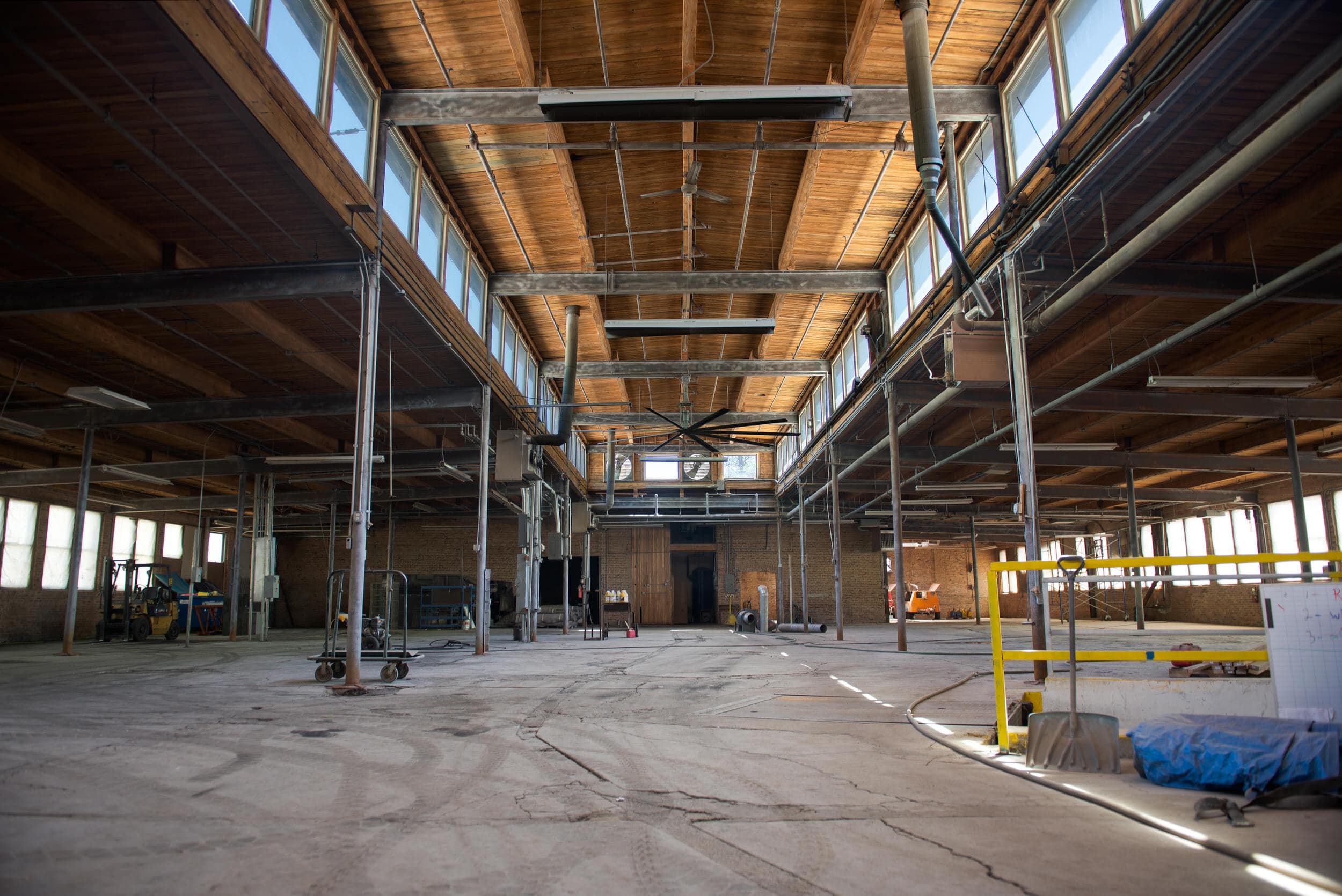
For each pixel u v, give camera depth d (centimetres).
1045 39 1184
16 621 2791
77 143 997
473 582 4278
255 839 414
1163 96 868
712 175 1728
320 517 3862
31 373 1753
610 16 1274
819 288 2005
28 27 782
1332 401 2025
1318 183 1076
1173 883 342
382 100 1299
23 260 1293
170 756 641
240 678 1341
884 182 1717
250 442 2616
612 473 3353
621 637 2941
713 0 1250
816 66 1411
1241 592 3594
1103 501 4012
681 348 2745
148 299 1222
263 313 1507
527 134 1497
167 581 3042
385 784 541
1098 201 1076
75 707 952
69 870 365
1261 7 744
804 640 2609
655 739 719
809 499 3331
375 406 1934
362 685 1187
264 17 942
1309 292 1269
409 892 337
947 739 698
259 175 1067
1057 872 358
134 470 2491
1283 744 479
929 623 4325
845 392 2555
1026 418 1177
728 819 452
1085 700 655
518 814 463
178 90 888
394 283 1330
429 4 1191
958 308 1316
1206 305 1526
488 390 1925
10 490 2795
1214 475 3366
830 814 461
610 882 349
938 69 1327
